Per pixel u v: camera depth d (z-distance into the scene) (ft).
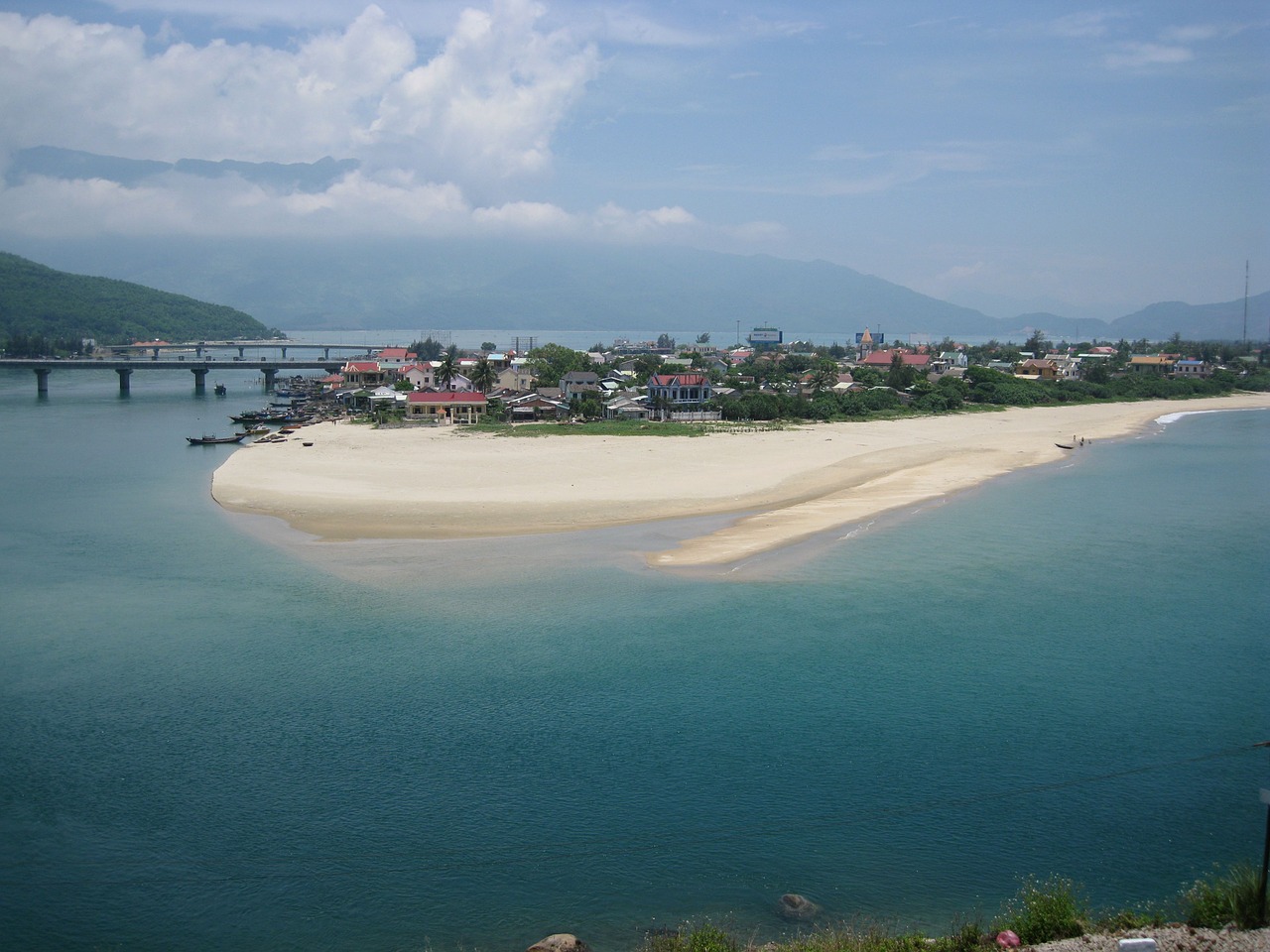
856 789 99.60
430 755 107.45
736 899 82.74
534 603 157.69
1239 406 607.78
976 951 71.61
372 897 83.87
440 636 143.23
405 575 174.40
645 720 114.62
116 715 118.01
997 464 313.53
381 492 249.96
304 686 125.59
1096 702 119.44
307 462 303.27
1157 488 272.92
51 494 260.21
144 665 132.98
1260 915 74.79
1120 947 67.56
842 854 89.15
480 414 447.83
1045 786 100.07
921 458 320.70
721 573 174.40
